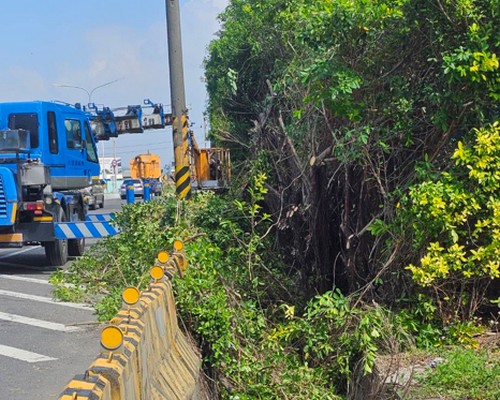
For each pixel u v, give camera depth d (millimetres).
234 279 9727
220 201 11703
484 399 6445
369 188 9133
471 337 7938
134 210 12227
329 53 8867
